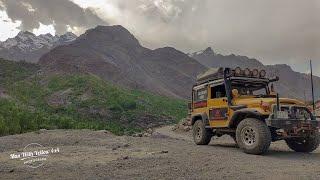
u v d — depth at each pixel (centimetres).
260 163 906
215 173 775
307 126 1080
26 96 14725
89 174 776
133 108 13988
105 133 1794
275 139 1109
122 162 916
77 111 12988
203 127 1366
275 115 1055
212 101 1312
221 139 1855
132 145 1334
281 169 819
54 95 15512
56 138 1597
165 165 873
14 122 3219
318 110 1384
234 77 1249
